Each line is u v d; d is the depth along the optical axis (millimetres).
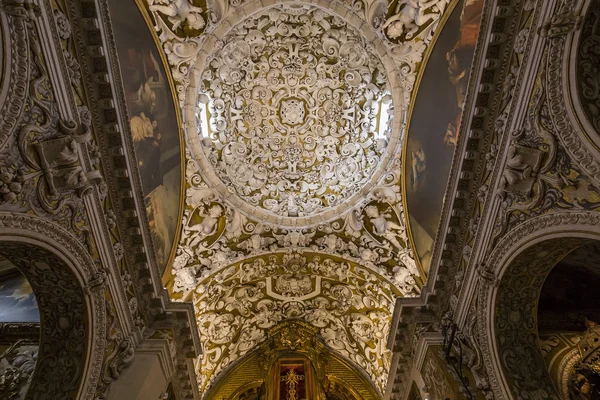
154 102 9109
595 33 5590
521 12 6562
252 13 10164
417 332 9508
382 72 10758
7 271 10945
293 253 12438
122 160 7504
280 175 12508
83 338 7012
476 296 8117
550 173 6219
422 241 10523
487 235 7793
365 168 12008
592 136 5355
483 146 7734
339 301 13125
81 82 6723
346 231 12148
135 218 8102
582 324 8828
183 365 10023
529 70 6375
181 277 10812
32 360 8445
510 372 7332
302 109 12008
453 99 8562
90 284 7012
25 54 5445
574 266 9609
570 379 8008
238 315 13133
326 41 10898
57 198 6246
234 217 11906
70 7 6359
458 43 8328
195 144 10953
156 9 8812
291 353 13875
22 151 5512
